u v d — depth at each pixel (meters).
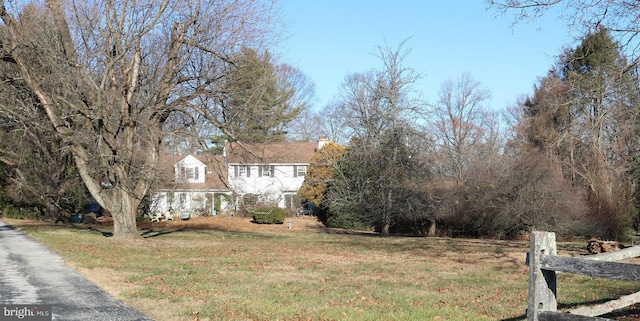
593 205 31.22
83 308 8.60
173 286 10.95
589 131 16.34
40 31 20.73
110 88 22.14
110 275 12.32
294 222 45.91
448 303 9.87
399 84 36.56
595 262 4.81
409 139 36.19
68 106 22.08
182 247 20.83
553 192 30.55
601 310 7.10
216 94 22.14
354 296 10.34
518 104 50.47
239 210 48.28
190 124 23.12
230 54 22.00
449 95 56.75
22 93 22.22
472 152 52.72
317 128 65.06
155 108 22.25
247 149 23.23
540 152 31.14
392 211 36.25
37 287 10.42
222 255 17.88
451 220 35.59
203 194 50.72
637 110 18.11
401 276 13.63
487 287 12.02
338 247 22.56
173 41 22.11
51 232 26.73
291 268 14.69
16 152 35.38
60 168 38.81
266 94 25.89
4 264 13.72
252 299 9.67
